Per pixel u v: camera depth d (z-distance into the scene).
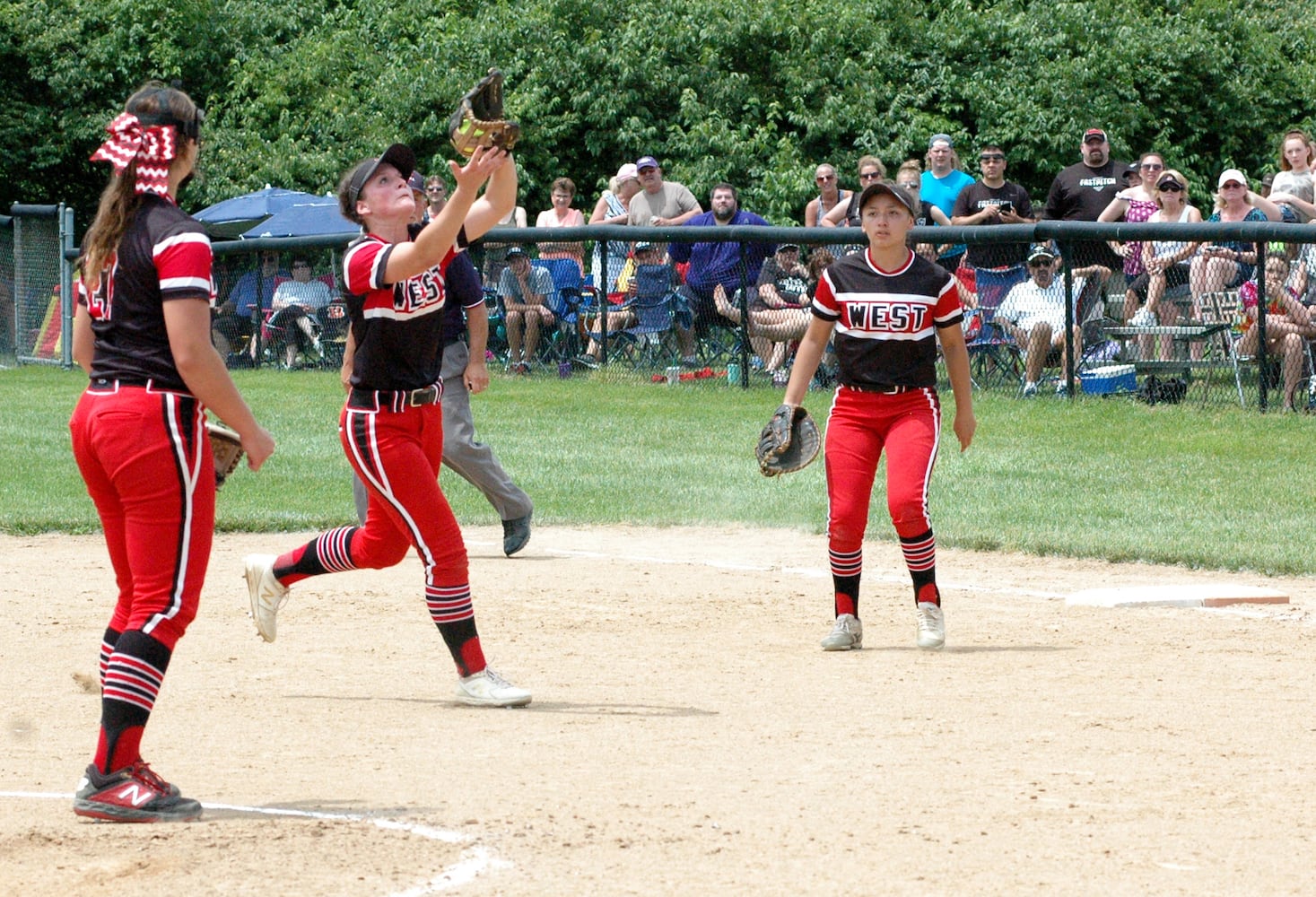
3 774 13.26
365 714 15.59
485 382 25.58
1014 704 15.94
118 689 11.77
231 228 60.06
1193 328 38.59
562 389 46.16
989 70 70.06
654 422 40.69
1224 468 33.00
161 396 11.91
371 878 10.29
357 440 15.65
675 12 70.00
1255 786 12.66
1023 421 38.31
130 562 12.09
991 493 31.19
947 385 42.06
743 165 67.06
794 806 12.00
